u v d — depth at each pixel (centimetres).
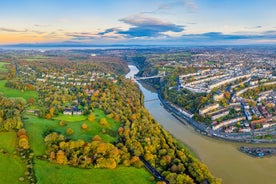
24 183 19850
